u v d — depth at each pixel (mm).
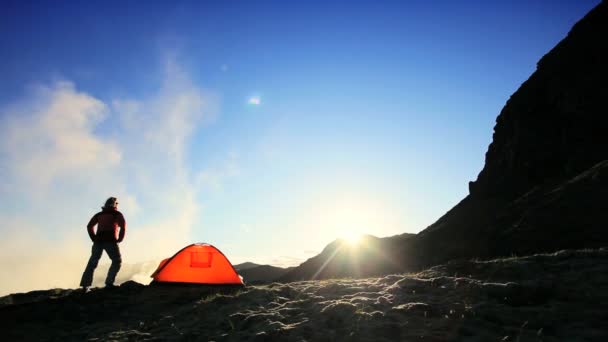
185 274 8711
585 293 4793
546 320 4293
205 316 5832
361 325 4605
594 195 16359
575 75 27984
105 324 6090
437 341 4066
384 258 24391
